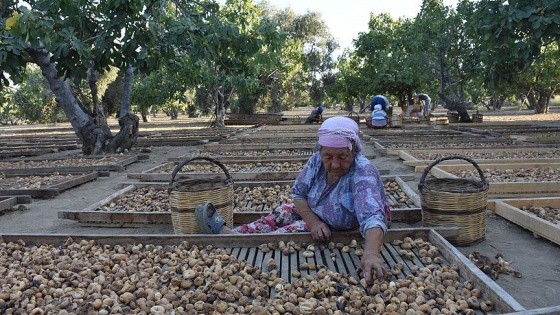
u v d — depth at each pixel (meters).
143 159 10.05
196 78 13.09
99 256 3.43
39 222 4.99
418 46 19.78
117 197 5.74
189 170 7.94
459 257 3.05
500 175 6.43
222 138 13.99
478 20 9.22
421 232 3.64
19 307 2.67
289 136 13.77
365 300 2.65
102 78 29.12
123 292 2.87
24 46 7.73
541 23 7.81
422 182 3.91
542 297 2.83
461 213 3.72
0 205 5.33
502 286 2.99
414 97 21.55
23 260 3.45
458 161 7.38
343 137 3.11
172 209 4.03
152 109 59.91
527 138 10.59
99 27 9.00
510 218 4.32
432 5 19.89
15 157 11.62
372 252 2.91
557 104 57.41
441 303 2.60
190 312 2.56
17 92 25.11
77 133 10.90
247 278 2.99
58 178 7.58
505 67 10.82
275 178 6.84
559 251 3.62
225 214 4.10
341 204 3.40
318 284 2.85
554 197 4.79
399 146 10.48
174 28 8.83
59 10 7.98
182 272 3.17
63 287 2.93
